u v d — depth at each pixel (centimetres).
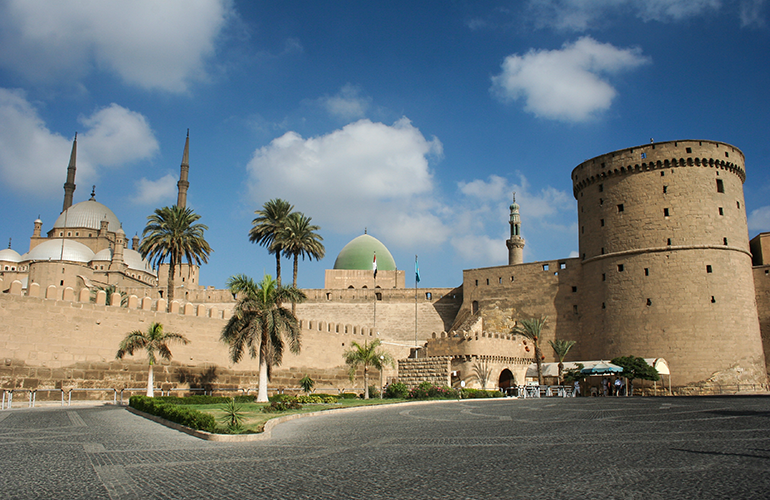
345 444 1711
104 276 8619
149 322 4256
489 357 6047
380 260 9694
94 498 1003
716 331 5747
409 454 1485
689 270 5919
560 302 6988
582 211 6925
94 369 3884
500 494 990
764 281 6419
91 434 1948
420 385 5216
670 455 1395
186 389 4347
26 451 1552
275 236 5759
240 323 3650
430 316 8156
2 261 9438
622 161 6450
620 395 5616
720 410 2994
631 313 6141
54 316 3731
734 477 1102
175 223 5350
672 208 6103
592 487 1032
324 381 5650
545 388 5828
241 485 1103
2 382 3456
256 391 4800
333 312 8331
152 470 1269
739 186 6328
